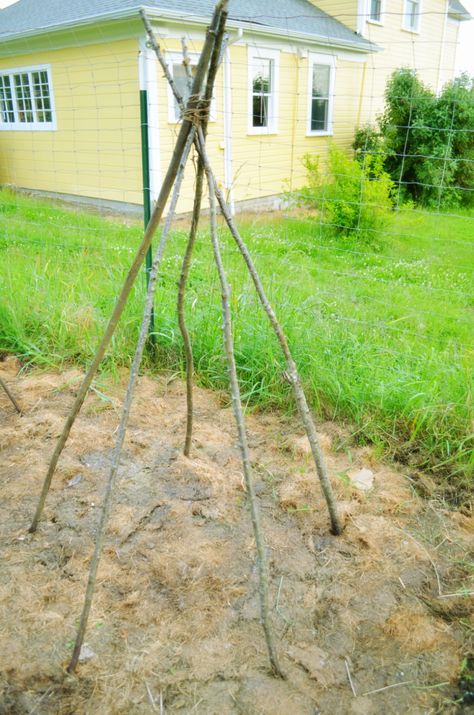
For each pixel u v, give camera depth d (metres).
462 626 2.10
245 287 4.18
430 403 3.20
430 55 18.17
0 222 7.77
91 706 1.78
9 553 2.35
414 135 12.21
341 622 2.09
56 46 10.56
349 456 2.99
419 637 2.03
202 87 1.84
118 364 3.93
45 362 3.97
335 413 3.39
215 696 1.81
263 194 12.07
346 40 12.74
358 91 14.52
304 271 5.91
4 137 13.05
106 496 1.84
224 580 2.24
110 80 9.89
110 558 2.33
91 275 4.91
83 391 2.23
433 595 2.22
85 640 1.98
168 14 8.51
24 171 12.85
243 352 3.75
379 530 2.53
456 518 2.64
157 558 2.32
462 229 9.59
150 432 3.21
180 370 3.79
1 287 4.61
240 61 10.52
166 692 1.83
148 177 3.76
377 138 13.39
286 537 2.48
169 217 1.86
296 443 3.11
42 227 7.73
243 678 1.87
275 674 1.88
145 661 1.92
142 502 2.65
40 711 1.76
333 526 2.49
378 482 2.86
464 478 2.90
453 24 19.19
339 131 14.17
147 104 3.59
